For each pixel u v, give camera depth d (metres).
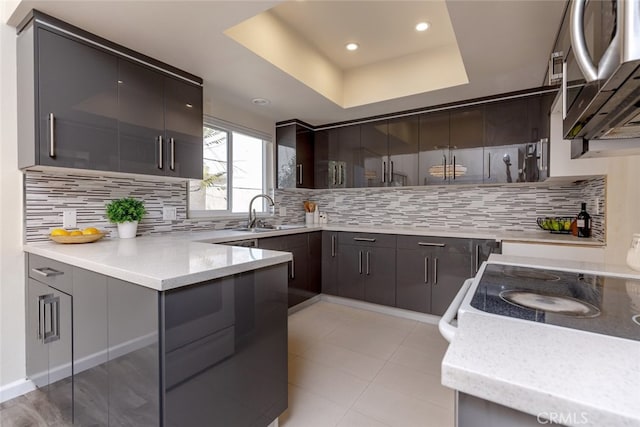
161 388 1.01
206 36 1.84
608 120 0.91
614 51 0.59
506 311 0.73
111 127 1.88
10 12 1.66
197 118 2.38
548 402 0.40
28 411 1.67
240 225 3.23
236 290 1.28
